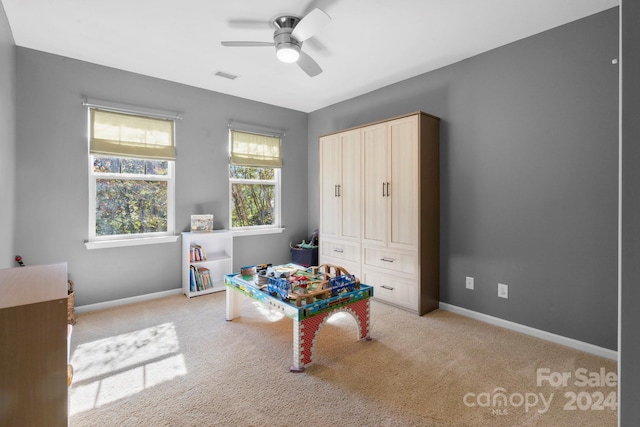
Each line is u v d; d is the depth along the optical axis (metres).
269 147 4.56
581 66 2.41
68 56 3.07
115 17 2.41
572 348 2.47
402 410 1.76
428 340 2.60
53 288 1.10
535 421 1.67
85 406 1.78
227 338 2.64
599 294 2.36
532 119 2.65
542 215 2.62
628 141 0.68
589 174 2.38
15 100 2.80
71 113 3.11
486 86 2.94
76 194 3.15
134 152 3.42
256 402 1.83
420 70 3.36
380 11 2.32
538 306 2.66
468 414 1.73
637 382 0.67
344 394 1.90
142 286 3.56
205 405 1.80
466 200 3.10
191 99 3.85
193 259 3.73
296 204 4.92
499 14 2.36
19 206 2.87
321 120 4.79
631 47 0.68
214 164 4.05
